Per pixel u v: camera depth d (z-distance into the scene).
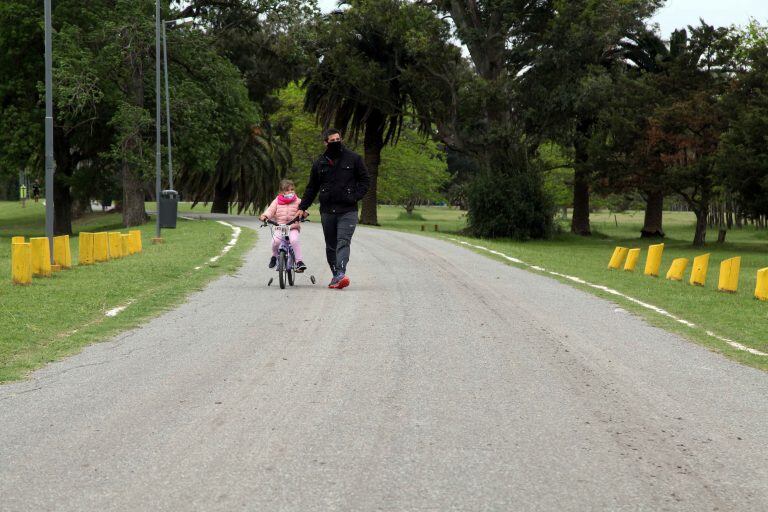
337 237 13.12
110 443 5.02
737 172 33.00
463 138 48.97
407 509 3.97
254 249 21.44
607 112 45.91
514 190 47.62
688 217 113.44
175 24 43.72
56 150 45.78
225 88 42.81
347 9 50.09
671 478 4.48
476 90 45.44
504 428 5.41
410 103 54.62
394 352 8.02
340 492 4.19
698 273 17.31
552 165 60.50
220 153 53.91
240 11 46.06
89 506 4.00
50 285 13.18
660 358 8.09
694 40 46.16
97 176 45.91
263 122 58.44
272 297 12.18
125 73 41.47
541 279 16.06
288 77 55.38
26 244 13.38
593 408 6.00
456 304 11.71
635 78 52.62
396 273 16.19
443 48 46.66
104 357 7.73
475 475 4.47
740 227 72.75
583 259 25.67
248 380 6.77
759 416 5.87
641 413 5.89
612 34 44.03
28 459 4.71
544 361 7.74
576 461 4.74
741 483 4.42
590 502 4.10
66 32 39.66
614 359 7.96
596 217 109.50
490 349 8.29
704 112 42.97
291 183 13.62
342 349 8.16
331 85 51.66
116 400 6.09
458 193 51.03
